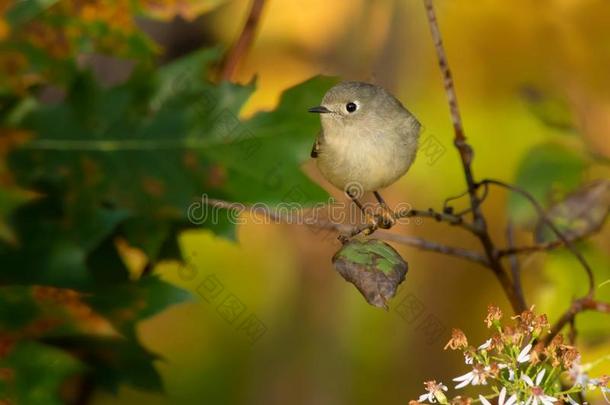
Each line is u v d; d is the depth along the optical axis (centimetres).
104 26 459
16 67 458
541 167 468
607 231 468
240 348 484
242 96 459
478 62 479
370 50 479
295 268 483
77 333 457
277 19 479
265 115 459
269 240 482
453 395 485
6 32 458
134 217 459
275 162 459
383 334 485
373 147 470
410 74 480
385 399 484
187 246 482
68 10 459
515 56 479
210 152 459
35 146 458
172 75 459
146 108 459
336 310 483
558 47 478
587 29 477
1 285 457
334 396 483
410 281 486
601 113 478
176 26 477
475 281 485
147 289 457
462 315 486
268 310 483
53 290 457
